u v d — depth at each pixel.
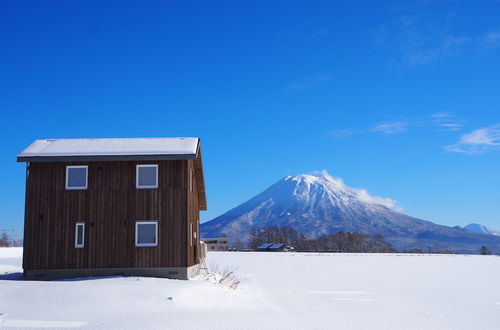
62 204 25.84
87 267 25.31
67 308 15.77
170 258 25.28
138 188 25.91
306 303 22.12
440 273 44.38
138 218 25.67
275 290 27.47
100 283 19.84
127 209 25.75
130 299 17.27
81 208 25.80
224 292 22.17
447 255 100.56
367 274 41.78
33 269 25.34
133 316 15.17
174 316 15.49
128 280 22.42
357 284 32.19
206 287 21.84
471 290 29.28
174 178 25.98
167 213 25.69
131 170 26.11
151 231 25.70
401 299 24.36
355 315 18.53
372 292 27.38
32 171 26.09
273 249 157.25
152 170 26.19
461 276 40.84
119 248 25.42
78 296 17.12
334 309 20.27
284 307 20.36
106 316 15.02
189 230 26.17
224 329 13.92
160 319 14.86
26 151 26.12
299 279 35.38
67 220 25.73
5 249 61.28
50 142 27.84
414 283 33.62
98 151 25.92
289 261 63.38
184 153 25.73
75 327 13.53
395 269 49.75
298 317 17.20
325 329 14.95
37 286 18.61
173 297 18.08
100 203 25.83
